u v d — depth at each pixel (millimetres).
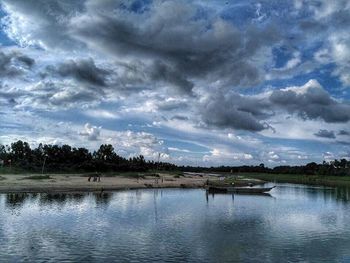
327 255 25719
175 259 24047
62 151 151375
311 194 81750
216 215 44188
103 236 30125
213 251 26219
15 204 47906
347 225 38188
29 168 126062
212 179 136375
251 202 62156
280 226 36938
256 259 24469
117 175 125375
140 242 28359
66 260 23281
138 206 50906
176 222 38031
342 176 169375
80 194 64000
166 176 143000
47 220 36812
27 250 25328
